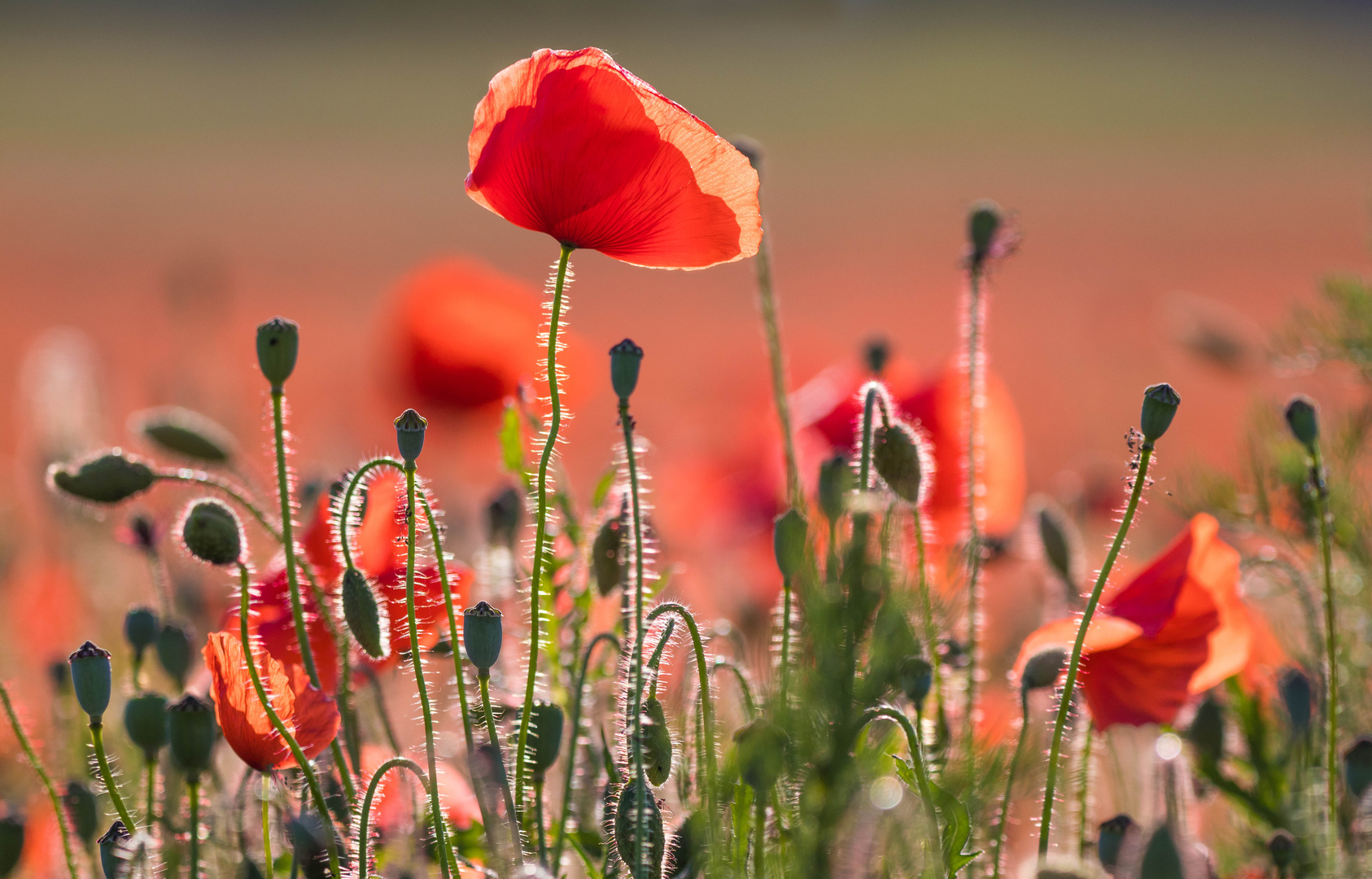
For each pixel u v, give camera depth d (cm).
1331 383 213
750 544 228
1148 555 242
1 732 195
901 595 172
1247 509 195
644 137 170
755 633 216
